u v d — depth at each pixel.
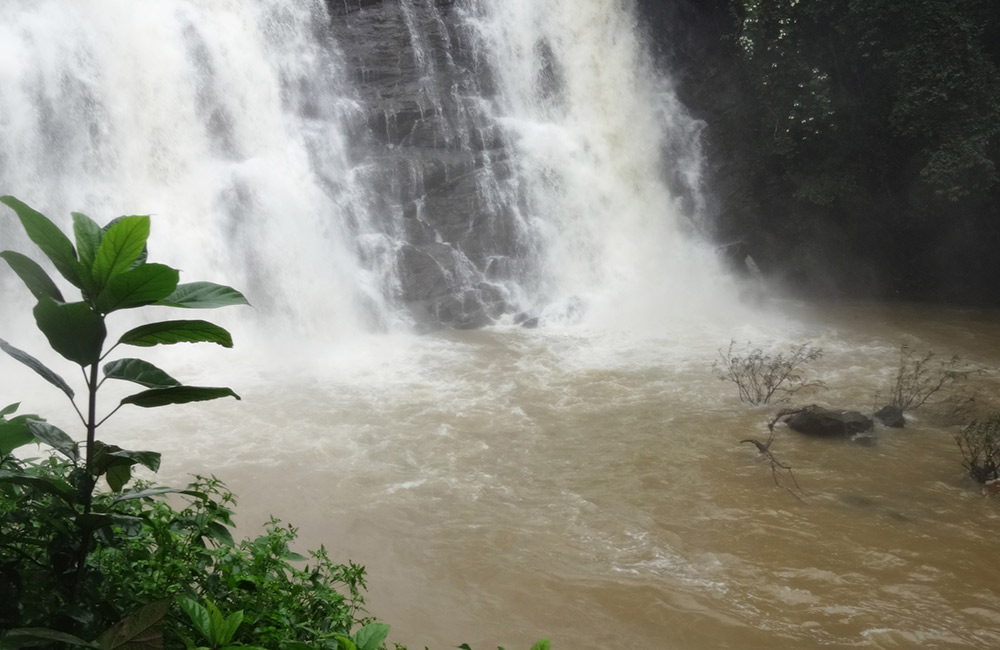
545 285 22.27
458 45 23.44
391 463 12.19
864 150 24.05
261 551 3.98
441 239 21.25
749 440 12.34
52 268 18.16
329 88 22.20
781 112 23.91
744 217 24.66
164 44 20.02
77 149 18.83
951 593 8.88
